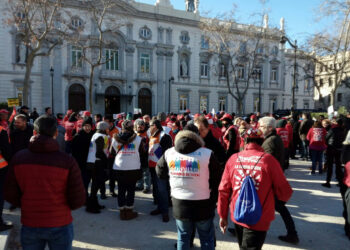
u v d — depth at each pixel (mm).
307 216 5297
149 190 6848
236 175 2719
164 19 30297
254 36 27031
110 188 6508
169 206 5754
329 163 7227
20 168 2299
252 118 9312
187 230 2967
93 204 5395
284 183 2641
